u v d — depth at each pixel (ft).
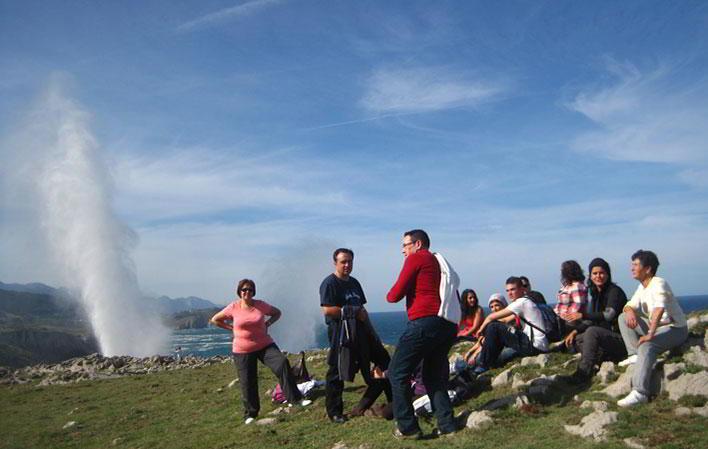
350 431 27.71
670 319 25.70
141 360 81.82
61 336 279.28
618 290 31.45
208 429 34.12
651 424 21.99
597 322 31.73
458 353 45.27
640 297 26.91
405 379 25.00
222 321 35.14
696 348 26.43
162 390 52.16
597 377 28.58
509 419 24.72
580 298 33.19
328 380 29.94
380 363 30.83
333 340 29.81
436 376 25.73
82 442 35.88
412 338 24.70
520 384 29.37
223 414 37.88
